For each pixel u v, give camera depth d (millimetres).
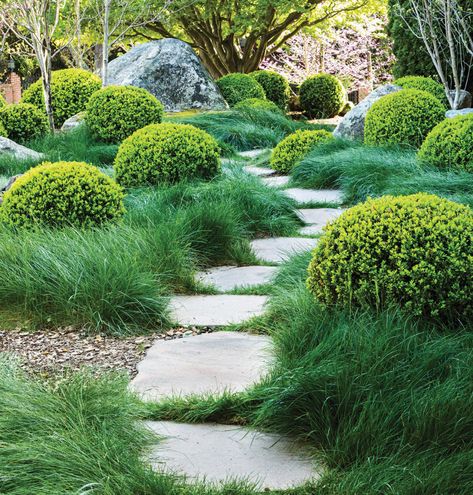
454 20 14938
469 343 4191
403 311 4461
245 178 9945
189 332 5230
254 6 24172
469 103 14727
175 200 8625
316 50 29375
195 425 3691
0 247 6004
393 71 16578
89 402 3604
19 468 2998
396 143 11891
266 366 4340
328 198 9945
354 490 2938
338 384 3539
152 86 19516
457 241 4582
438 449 3191
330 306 4742
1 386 3666
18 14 16359
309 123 19094
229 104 20781
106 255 5836
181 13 22922
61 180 7117
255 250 7555
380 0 24047
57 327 5293
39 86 18250
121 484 2951
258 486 3084
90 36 23922
